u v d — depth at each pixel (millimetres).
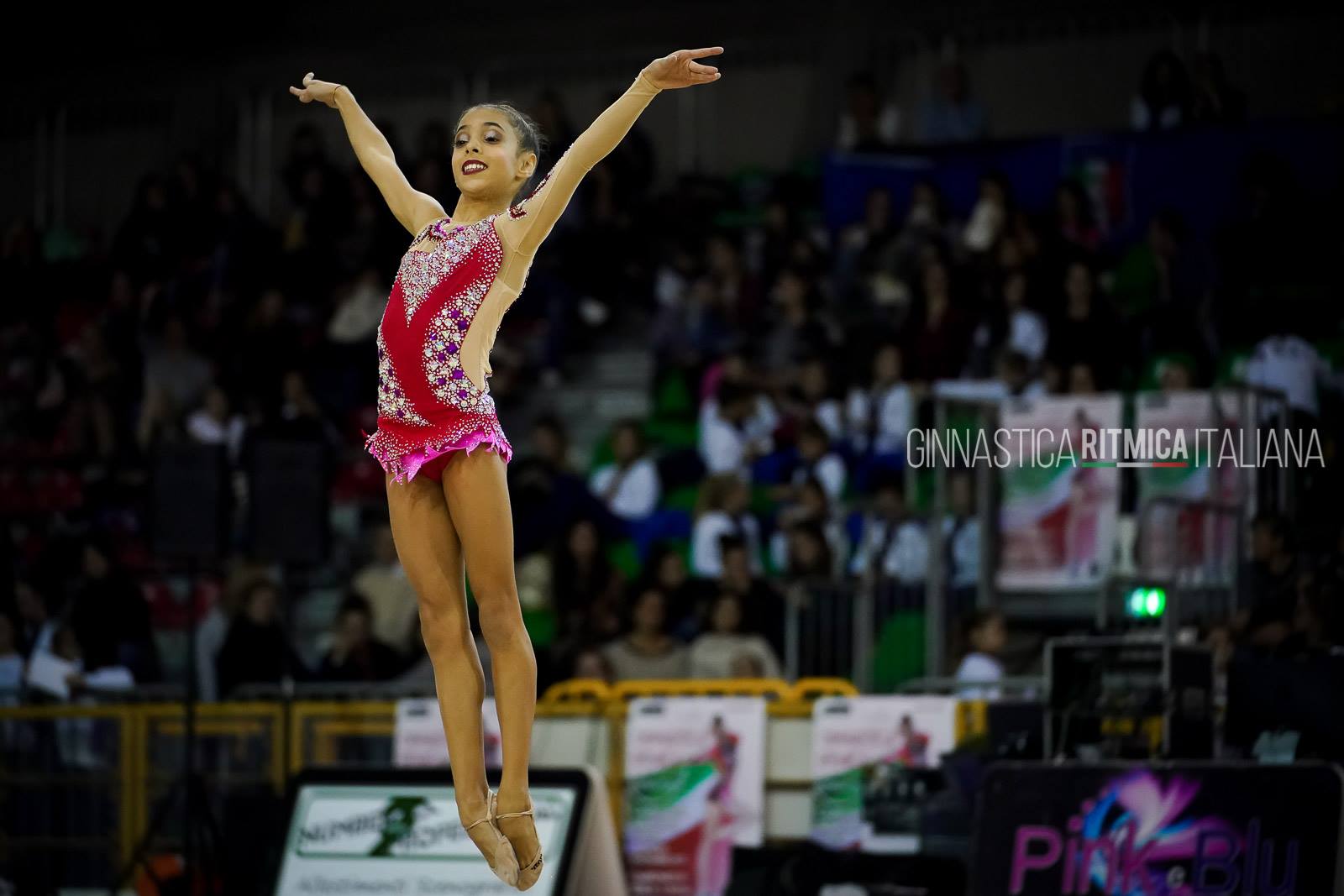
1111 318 28094
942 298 29594
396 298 9781
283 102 43781
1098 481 23812
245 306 36688
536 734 21953
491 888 18781
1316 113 34281
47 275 39688
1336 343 27625
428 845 19250
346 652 25766
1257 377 25328
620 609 26297
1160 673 17938
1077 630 24453
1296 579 21078
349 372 34750
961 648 22844
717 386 31594
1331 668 18500
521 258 9688
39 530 33281
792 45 39469
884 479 26484
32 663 26484
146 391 35031
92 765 23734
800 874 19109
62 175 44469
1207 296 29281
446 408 9594
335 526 32594
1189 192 32656
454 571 9766
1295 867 16469
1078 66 36656
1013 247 30844
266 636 25859
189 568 22312
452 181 36594
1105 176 33375
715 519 27953
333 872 19453
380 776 19844
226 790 23188
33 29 45469
